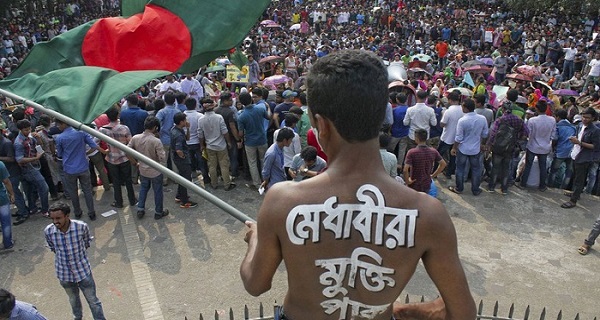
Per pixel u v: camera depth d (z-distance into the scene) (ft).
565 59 66.64
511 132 27.96
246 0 11.17
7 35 78.28
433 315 5.28
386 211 4.56
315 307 4.81
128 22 10.87
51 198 29.50
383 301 4.70
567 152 29.25
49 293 21.06
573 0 87.20
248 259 5.41
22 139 25.76
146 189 26.37
